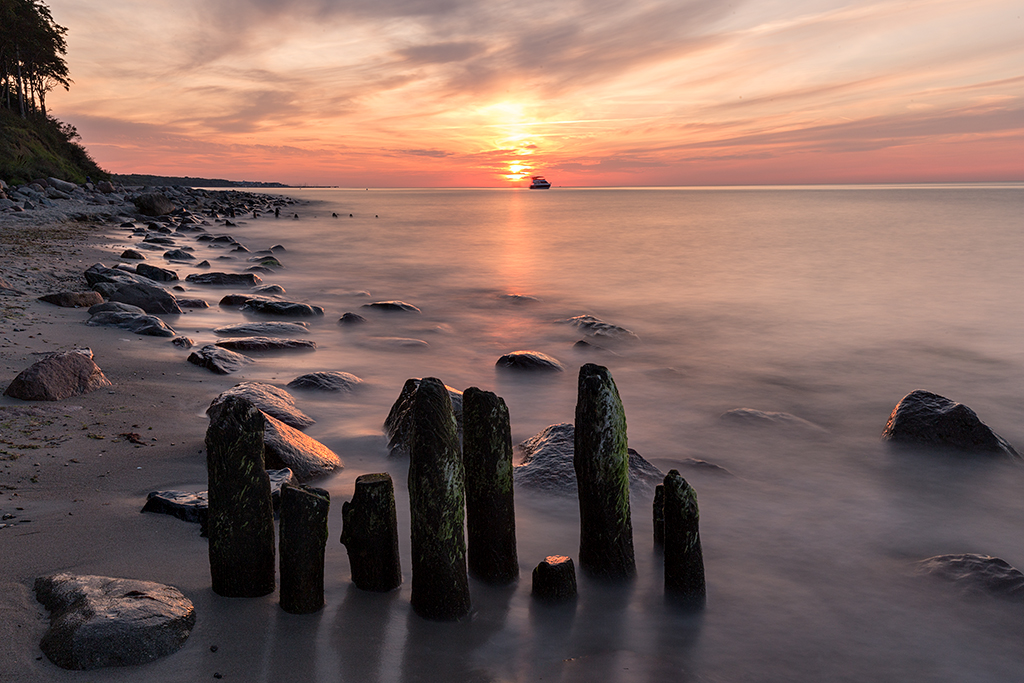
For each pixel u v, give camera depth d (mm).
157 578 4148
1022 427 9055
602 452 4422
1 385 7684
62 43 72125
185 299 15414
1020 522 6012
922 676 3869
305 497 3852
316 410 8453
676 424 8820
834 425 8797
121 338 10969
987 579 4793
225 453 3900
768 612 4449
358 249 34250
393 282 22891
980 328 15430
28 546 4363
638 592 4488
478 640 3846
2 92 70438
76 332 10977
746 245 36062
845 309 18031
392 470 6559
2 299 12758
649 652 3914
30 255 20281
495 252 33250
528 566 4840
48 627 3488
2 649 3293
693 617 4309
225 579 3969
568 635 4004
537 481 6262
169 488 5477
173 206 55375
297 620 3846
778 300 19500
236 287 19312
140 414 7387
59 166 64438
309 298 19125
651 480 6434
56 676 3148
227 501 3924
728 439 8219
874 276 23984
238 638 3631
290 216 62000
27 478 5438
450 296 20047
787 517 6031
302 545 3842
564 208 95312
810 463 7418
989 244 34594
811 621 4367
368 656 3594
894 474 7094
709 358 12789
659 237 42125
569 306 18562
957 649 4125
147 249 26984
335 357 11695
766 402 9914
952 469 7188
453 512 3932
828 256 30344
